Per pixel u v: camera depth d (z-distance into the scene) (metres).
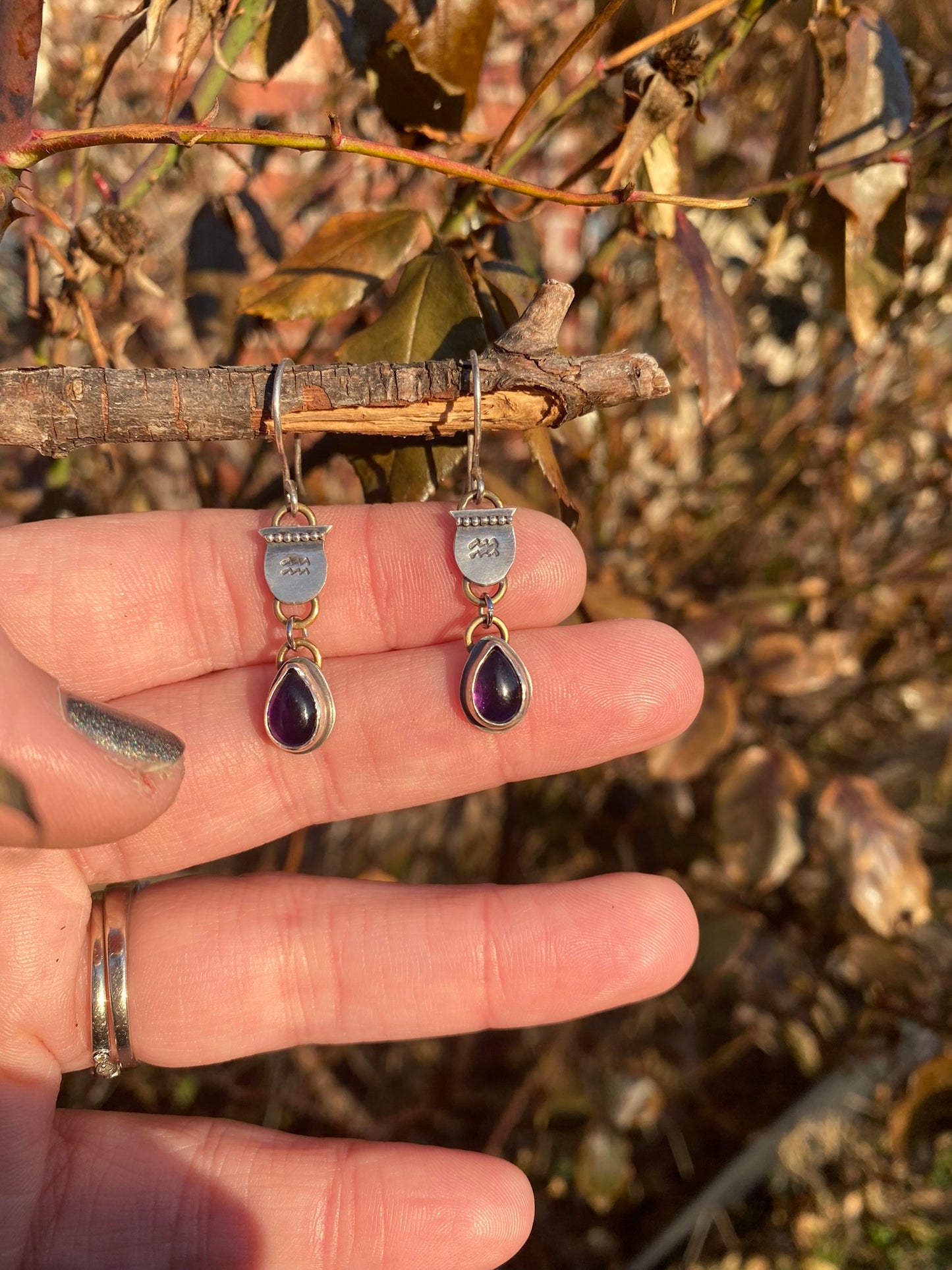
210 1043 0.11
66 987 0.10
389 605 0.11
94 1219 0.10
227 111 0.16
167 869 0.11
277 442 0.09
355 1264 0.10
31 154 0.07
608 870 0.18
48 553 0.10
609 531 0.19
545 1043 0.18
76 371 0.08
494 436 0.18
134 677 0.11
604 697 0.10
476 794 0.20
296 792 0.11
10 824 0.07
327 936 0.11
